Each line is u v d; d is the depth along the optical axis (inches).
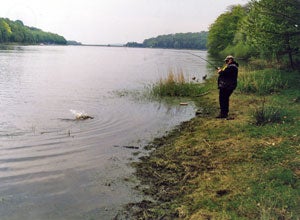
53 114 548.1
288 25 671.8
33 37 5856.3
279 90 647.1
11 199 259.0
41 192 272.2
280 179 267.0
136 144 399.2
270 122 426.3
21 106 605.9
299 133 372.2
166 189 278.1
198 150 359.9
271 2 661.3
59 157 350.6
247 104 565.6
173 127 477.7
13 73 1187.3
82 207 250.2
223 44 2662.4
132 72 1386.6
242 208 232.7
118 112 575.5
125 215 239.9
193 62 2044.8
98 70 1473.9
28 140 403.2
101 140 412.2
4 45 4340.6
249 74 780.6
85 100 689.6
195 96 739.4
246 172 288.2
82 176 304.7
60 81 1019.3
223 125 444.8
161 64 1881.2
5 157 345.1
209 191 264.4
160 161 338.0
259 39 772.6
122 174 309.6
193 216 230.8
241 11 2524.6
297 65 849.5
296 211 222.7
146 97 736.3
